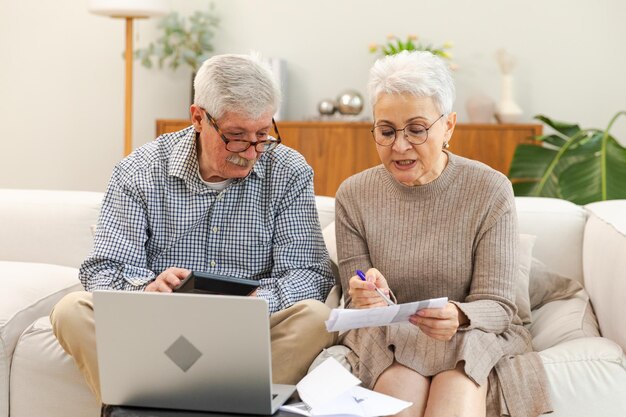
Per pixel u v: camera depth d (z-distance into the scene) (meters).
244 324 1.54
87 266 2.07
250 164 1.98
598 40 4.25
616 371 1.80
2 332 2.15
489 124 4.01
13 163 4.74
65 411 2.12
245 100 1.90
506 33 4.31
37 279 2.39
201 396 1.62
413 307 1.58
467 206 1.91
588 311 2.15
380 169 2.03
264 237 2.12
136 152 2.15
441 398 1.66
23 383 2.15
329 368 1.71
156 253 2.12
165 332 1.59
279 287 2.04
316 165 4.09
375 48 4.25
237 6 4.52
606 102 4.27
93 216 2.69
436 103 1.83
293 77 4.51
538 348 2.06
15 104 4.70
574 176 3.34
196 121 2.01
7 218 2.69
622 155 3.36
